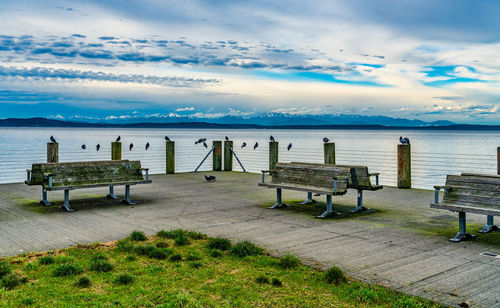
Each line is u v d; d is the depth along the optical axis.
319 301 4.39
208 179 14.59
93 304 4.27
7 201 10.53
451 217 8.70
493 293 4.54
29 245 6.43
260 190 12.65
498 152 12.21
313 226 7.85
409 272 5.23
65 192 9.45
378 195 11.70
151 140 73.81
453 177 7.29
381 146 54.59
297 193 12.09
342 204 10.27
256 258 5.82
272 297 4.50
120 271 5.28
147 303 4.31
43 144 51.94
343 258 5.82
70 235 7.07
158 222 8.17
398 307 4.20
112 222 8.14
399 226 7.86
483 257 5.87
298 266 5.48
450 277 5.05
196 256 5.82
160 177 15.91
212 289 4.70
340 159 32.53
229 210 9.48
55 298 4.41
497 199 6.59
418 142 68.88
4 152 36.81
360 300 4.41
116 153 15.45
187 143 62.78
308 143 66.00
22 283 4.82
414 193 12.04
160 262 5.65
